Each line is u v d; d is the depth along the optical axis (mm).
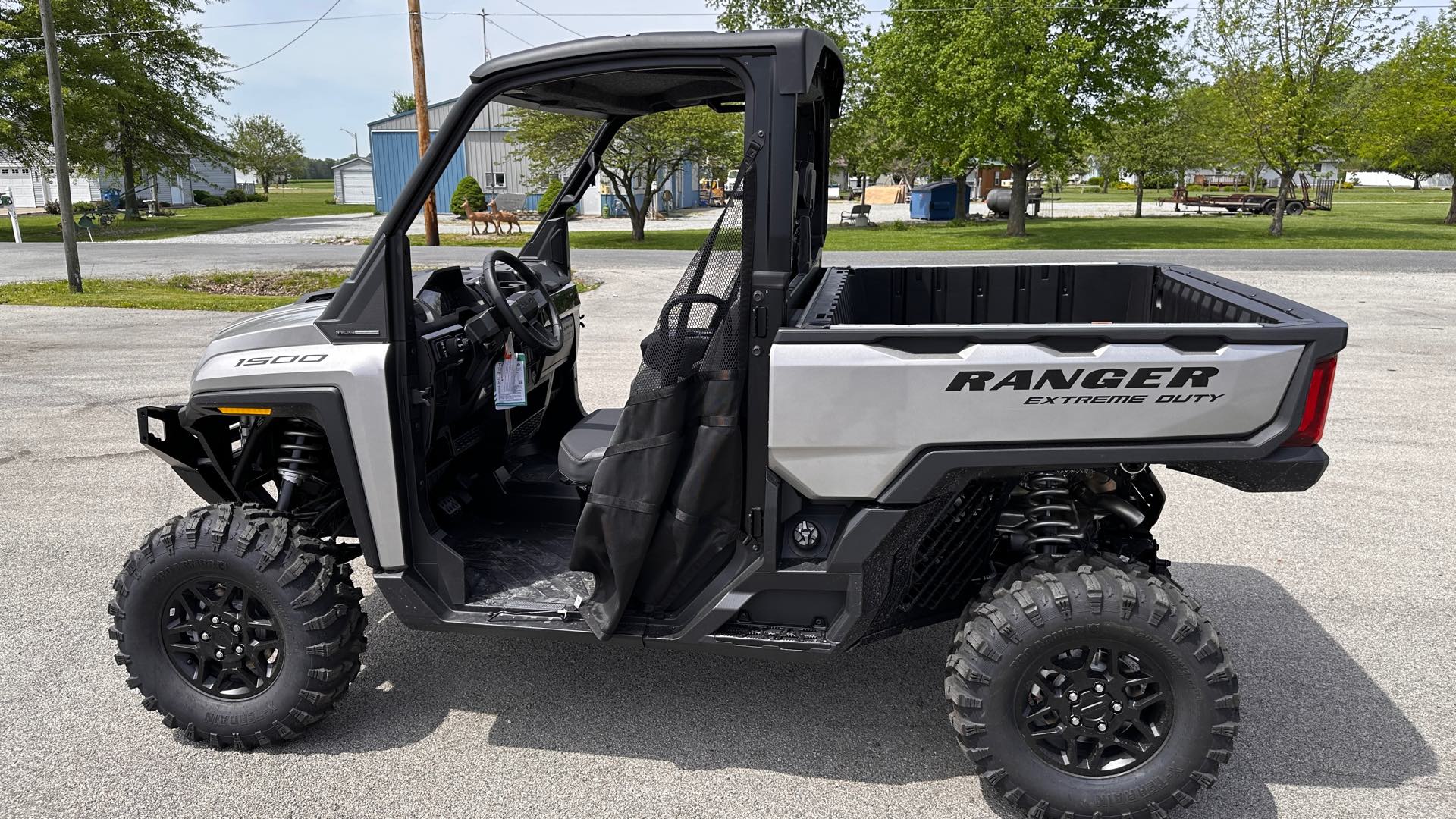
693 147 16703
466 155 32781
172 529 2854
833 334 2451
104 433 6516
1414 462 5719
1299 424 2449
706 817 2621
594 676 3393
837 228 29219
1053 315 3971
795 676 3395
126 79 31859
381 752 2936
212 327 10867
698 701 3225
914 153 29125
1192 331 2398
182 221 36656
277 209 48688
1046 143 23094
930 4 23891
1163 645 2422
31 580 4195
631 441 2568
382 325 2758
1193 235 24406
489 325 3082
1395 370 8117
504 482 3502
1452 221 29094
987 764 2545
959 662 2527
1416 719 3068
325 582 2838
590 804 2682
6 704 3207
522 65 2561
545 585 3018
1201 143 38031
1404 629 3684
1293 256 18312
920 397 2453
